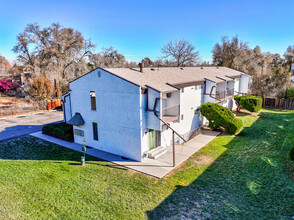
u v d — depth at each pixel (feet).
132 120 43.21
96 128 51.60
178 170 39.37
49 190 33.01
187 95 56.75
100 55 171.01
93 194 31.81
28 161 44.52
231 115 59.41
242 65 134.21
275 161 40.52
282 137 54.49
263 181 33.68
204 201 29.30
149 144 46.88
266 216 25.53
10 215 27.25
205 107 61.00
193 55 164.76
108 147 49.52
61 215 27.25
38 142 57.31
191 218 26.00
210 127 62.80
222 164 41.06
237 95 88.99
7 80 167.12
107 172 39.17
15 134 64.54
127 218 26.45
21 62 148.46
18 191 32.76
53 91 120.37
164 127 49.03
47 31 143.54
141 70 53.11
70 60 148.77
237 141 53.98
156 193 31.76
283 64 143.13
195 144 53.21
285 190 30.48
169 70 64.80
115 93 44.88
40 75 132.67
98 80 47.67
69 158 46.29
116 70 48.78
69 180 36.14
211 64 161.07
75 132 56.65
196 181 34.96
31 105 100.58
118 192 32.24
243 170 37.93
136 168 40.63
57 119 85.46
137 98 41.32
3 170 39.81
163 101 49.67
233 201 28.96
